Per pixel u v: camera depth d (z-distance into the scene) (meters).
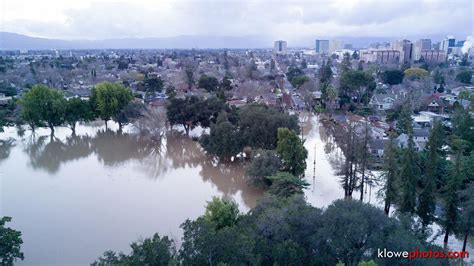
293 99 117.19
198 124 81.69
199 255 22.20
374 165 52.28
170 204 47.28
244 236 24.84
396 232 25.91
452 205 35.31
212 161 66.38
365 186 51.78
